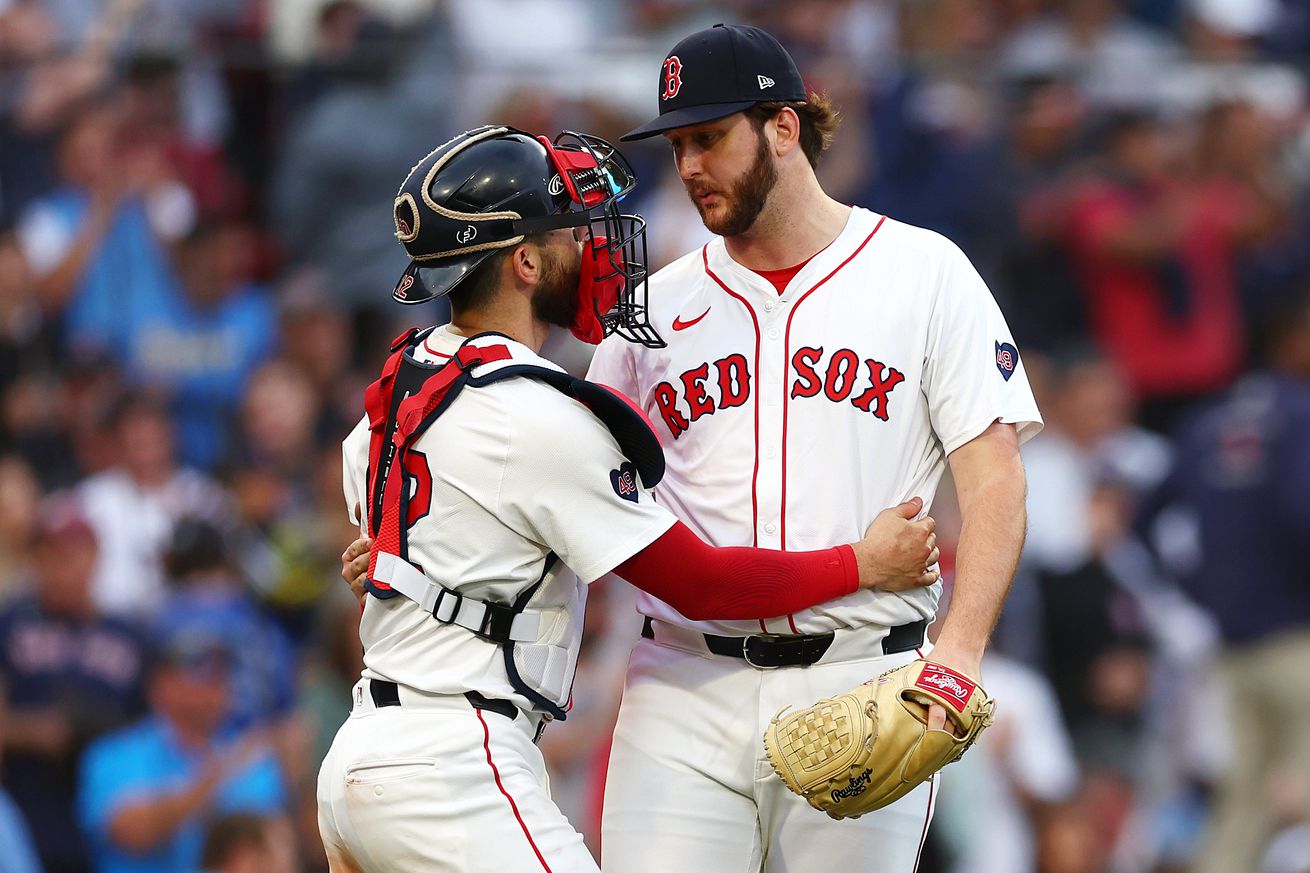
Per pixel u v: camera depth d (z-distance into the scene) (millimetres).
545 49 31328
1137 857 27094
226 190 29344
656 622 14602
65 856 23984
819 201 14219
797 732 13133
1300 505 27266
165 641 24922
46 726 24422
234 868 22609
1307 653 27234
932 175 30875
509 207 13227
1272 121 32281
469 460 12969
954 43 34094
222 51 29422
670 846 14133
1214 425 28594
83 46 29484
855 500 13875
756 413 14047
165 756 24062
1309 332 29656
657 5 34156
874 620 13891
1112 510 28750
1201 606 28109
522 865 12867
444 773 12867
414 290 13320
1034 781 26344
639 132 13648
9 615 24797
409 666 13141
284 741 24250
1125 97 31859
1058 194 31484
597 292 13609
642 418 13180
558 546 13062
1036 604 27938
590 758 24781
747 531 13984
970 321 13844
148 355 28391
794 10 33656
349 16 30516
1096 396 30469
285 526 26672
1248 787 27500
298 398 28094
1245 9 36125
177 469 27859
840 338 13938
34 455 27375
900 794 13188
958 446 13750
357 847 13188
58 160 28969
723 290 14328
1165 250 31500
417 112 29484
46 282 28312
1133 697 27625
